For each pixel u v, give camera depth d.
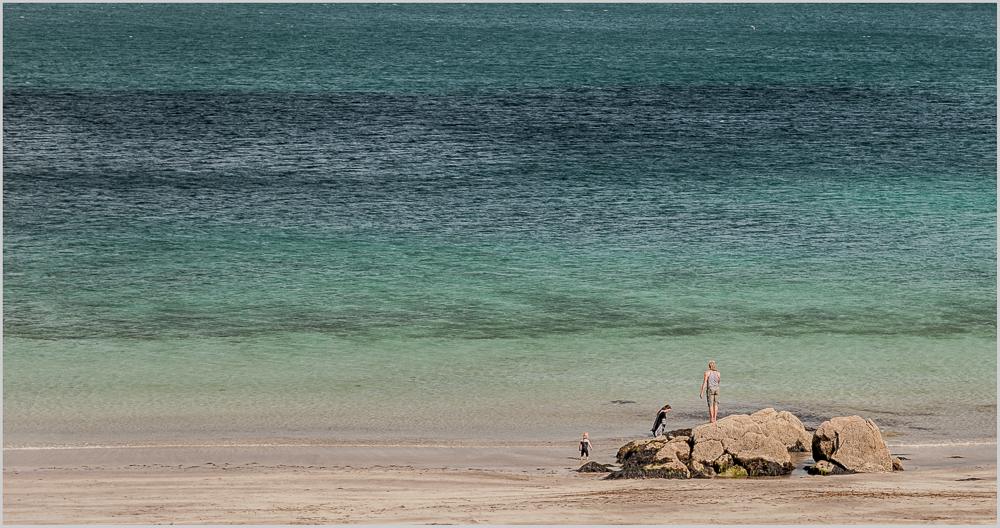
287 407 56.12
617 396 58.75
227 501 35.56
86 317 74.88
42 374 61.81
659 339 71.44
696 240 100.50
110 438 49.59
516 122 164.12
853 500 34.69
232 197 115.94
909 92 192.38
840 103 181.88
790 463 42.91
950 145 148.38
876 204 114.94
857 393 58.91
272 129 155.12
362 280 86.62
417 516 32.59
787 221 107.75
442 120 164.88
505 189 122.00
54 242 96.06
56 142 141.88
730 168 134.25
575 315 77.44
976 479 39.47
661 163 137.25
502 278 87.62
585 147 147.00
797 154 143.00
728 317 76.81
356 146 145.38
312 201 114.94
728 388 60.19
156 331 72.00
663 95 191.00
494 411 55.72
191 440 49.41
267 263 91.31
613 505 34.44
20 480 40.28
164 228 102.38
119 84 193.12
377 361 66.06
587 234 102.69
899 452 47.06
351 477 41.31
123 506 34.50
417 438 50.38
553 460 46.28
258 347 68.81
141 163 131.75
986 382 61.22
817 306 79.62
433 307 79.19
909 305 79.88
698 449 43.41
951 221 107.44
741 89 197.50
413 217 109.00
